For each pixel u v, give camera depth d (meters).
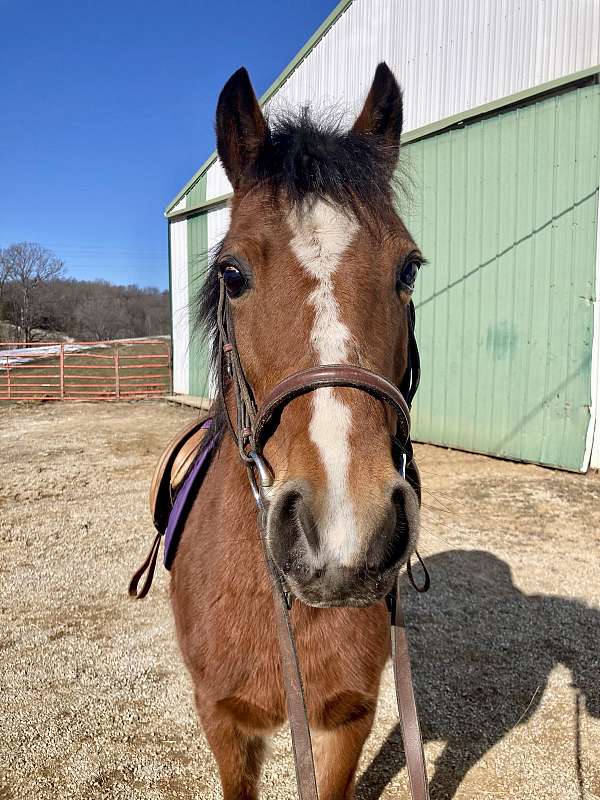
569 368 6.59
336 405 1.21
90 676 2.95
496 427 7.40
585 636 3.31
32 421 11.35
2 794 2.21
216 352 1.86
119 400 14.42
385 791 2.25
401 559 1.20
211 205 12.12
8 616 3.59
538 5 6.62
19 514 5.58
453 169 7.64
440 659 3.09
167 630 3.41
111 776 2.30
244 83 1.71
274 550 1.21
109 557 4.54
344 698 1.62
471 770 2.35
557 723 2.61
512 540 4.67
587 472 6.56
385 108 1.91
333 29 9.20
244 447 1.51
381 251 1.41
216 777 2.31
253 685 1.61
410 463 1.59
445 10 7.61
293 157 1.44
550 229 6.65
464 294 7.66
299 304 1.31
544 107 6.61
